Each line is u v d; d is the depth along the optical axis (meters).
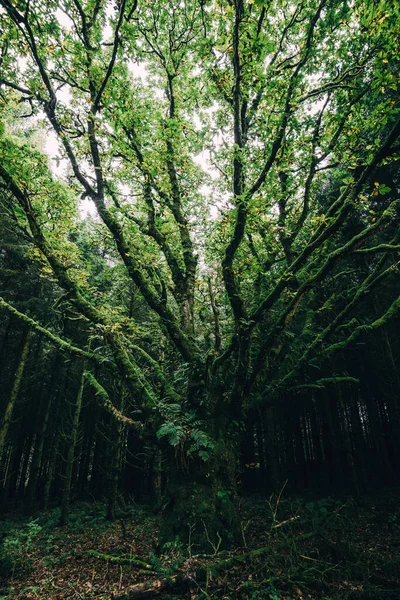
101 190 7.23
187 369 6.95
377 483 12.81
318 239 6.03
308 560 5.10
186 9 7.43
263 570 4.68
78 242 14.12
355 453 15.40
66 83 7.17
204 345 9.93
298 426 16.98
